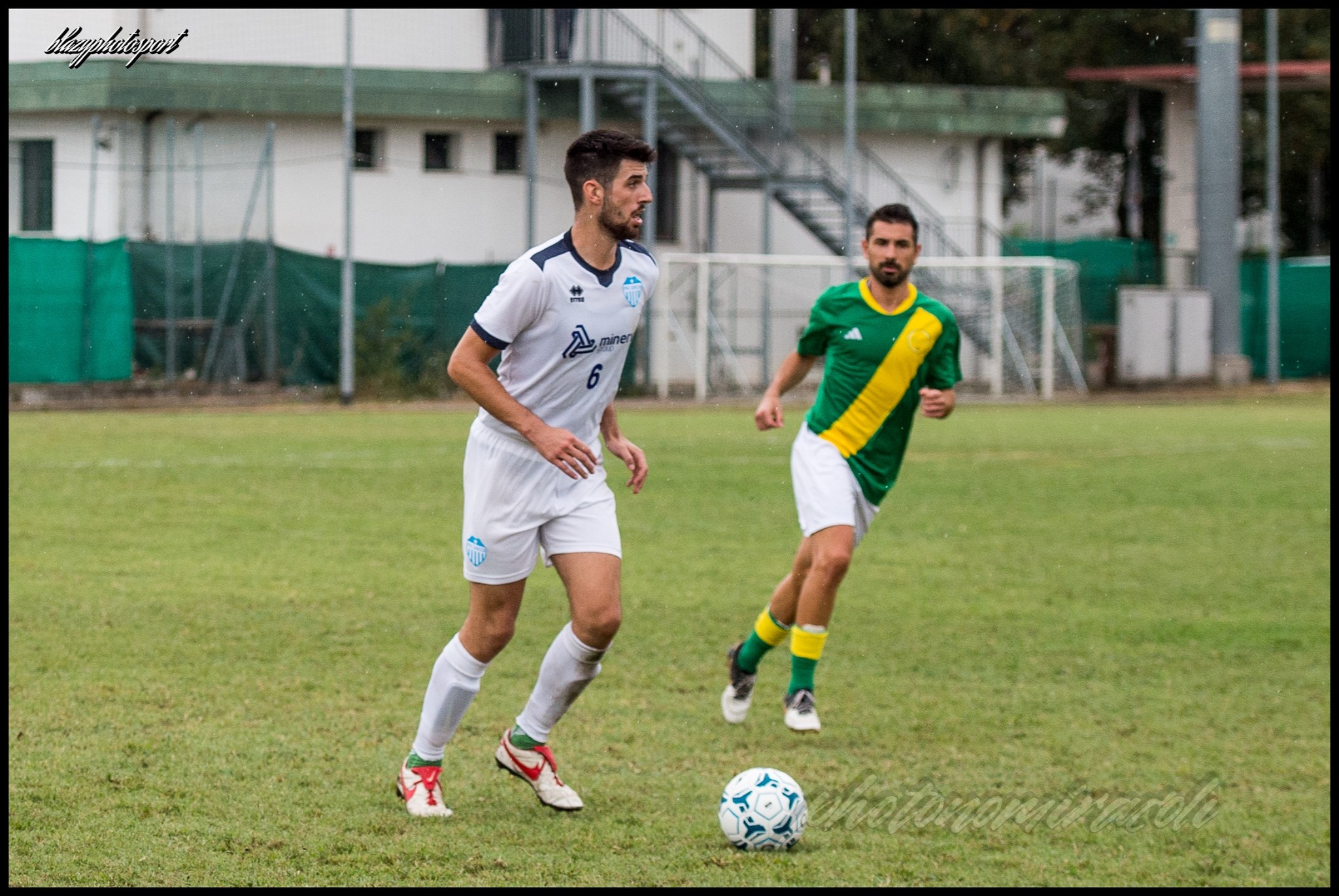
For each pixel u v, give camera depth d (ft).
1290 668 80.79
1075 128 476.54
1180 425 249.75
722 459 181.78
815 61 461.78
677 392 320.70
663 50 346.74
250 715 64.80
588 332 52.47
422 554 108.78
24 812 51.29
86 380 255.50
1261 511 143.84
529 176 315.37
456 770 59.21
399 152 315.78
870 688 74.90
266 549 108.99
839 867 49.26
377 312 280.10
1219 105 356.79
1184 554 119.03
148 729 61.87
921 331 68.23
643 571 106.52
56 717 63.10
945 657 82.12
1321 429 240.12
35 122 285.64
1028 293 335.06
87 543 108.58
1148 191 476.13
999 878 48.93
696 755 61.98
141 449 175.73
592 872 47.70
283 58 305.73
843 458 68.95
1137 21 471.62
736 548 117.50
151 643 77.92
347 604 90.22
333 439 195.42
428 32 318.24
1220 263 359.87
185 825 50.57
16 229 288.10
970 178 372.58
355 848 49.03
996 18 469.98
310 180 306.14
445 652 53.26
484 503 53.36
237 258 269.64
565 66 307.78
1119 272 406.21
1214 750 64.64
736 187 343.87
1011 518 138.21
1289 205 496.23
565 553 53.88
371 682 71.51
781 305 344.28
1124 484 164.86
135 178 285.02
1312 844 52.95
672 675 76.13
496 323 50.72
